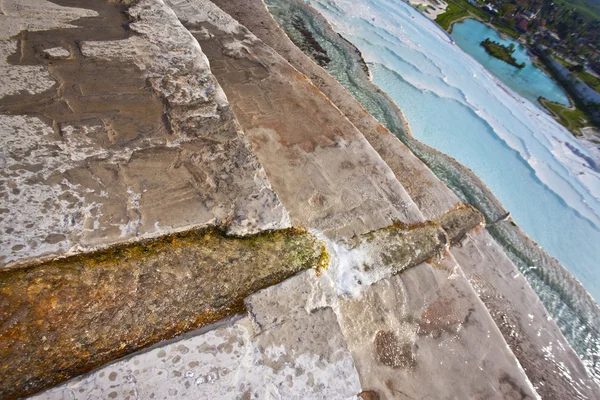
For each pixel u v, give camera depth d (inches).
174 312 47.3
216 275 52.0
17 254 44.9
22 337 41.3
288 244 59.1
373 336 61.9
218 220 56.4
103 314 45.1
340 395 47.0
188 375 42.7
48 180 52.7
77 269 47.4
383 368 59.6
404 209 77.6
